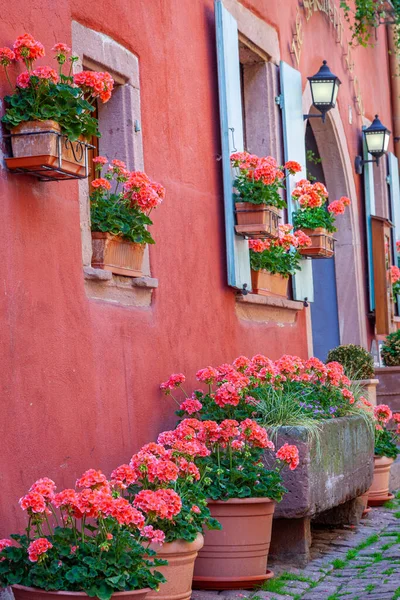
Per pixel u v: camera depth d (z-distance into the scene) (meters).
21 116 5.17
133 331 6.65
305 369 8.11
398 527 8.24
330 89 10.83
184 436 6.10
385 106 15.65
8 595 4.94
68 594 4.55
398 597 5.83
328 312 13.18
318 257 10.30
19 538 4.86
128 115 6.86
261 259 8.90
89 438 5.98
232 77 8.45
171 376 6.93
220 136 8.41
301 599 6.08
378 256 13.46
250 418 7.00
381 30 15.54
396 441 10.61
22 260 5.38
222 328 8.20
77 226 5.98
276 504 6.72
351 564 7.01
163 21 7.47
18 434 5.27
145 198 6.35
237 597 6.05
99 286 6.27
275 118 9.87
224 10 8.34
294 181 9.98
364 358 10.28
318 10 11.85
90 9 6.37
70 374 5.81
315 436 6.83
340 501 7.35
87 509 4.66
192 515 5.52
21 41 5.27
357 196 13.38
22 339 5.35
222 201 8.36
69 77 5.37
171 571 5.39
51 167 5.23
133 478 5.30
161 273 7.15
